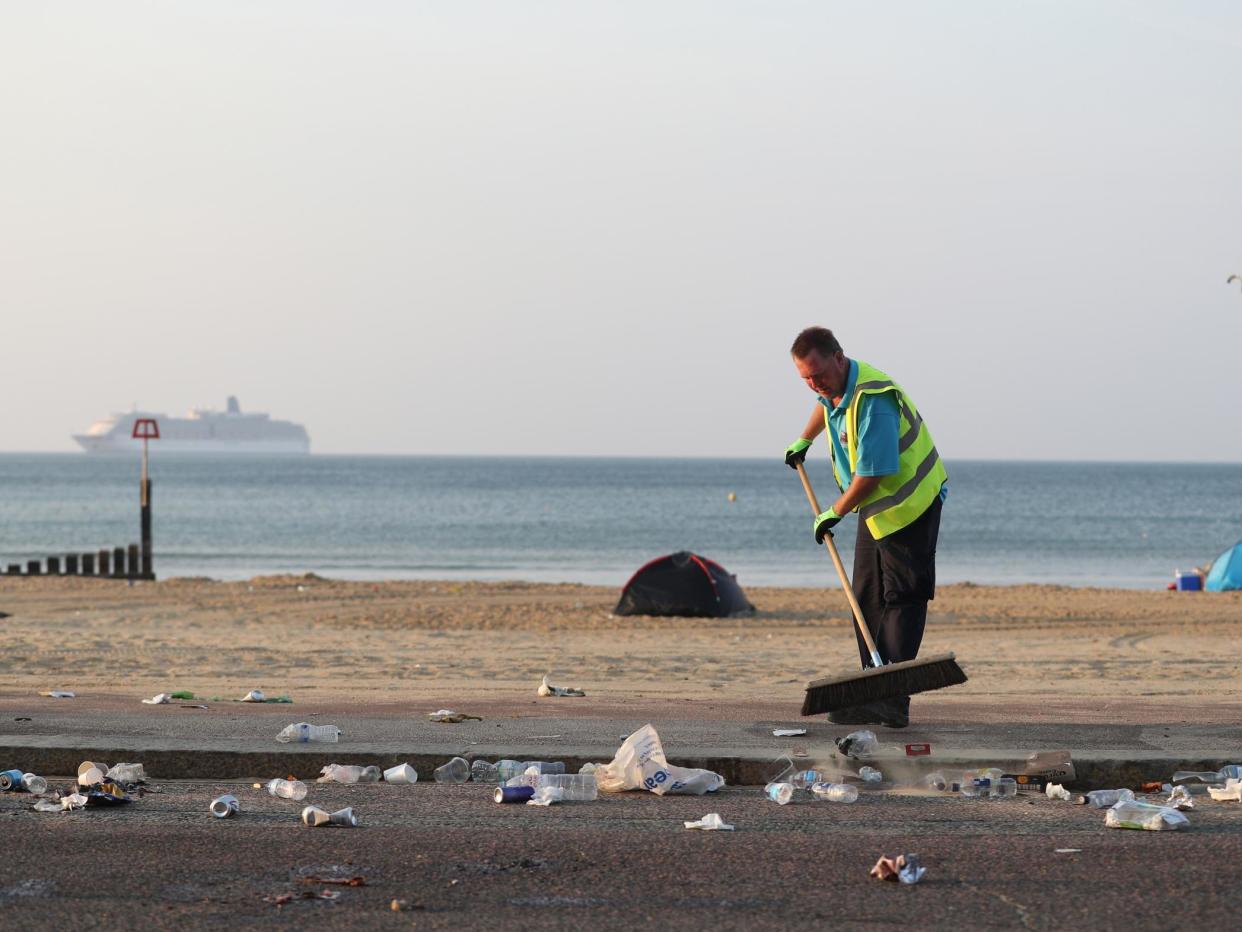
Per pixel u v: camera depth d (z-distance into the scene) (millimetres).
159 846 5367
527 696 9773
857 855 5277
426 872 5004
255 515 74625
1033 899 4680
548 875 4973
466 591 26219
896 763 6914
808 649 15461
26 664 12734
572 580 35031
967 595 26016
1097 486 156375
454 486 137500
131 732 7574
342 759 7082
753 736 7539
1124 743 7301
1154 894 4734
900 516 7496
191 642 15508
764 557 44125
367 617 20281
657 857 5238
